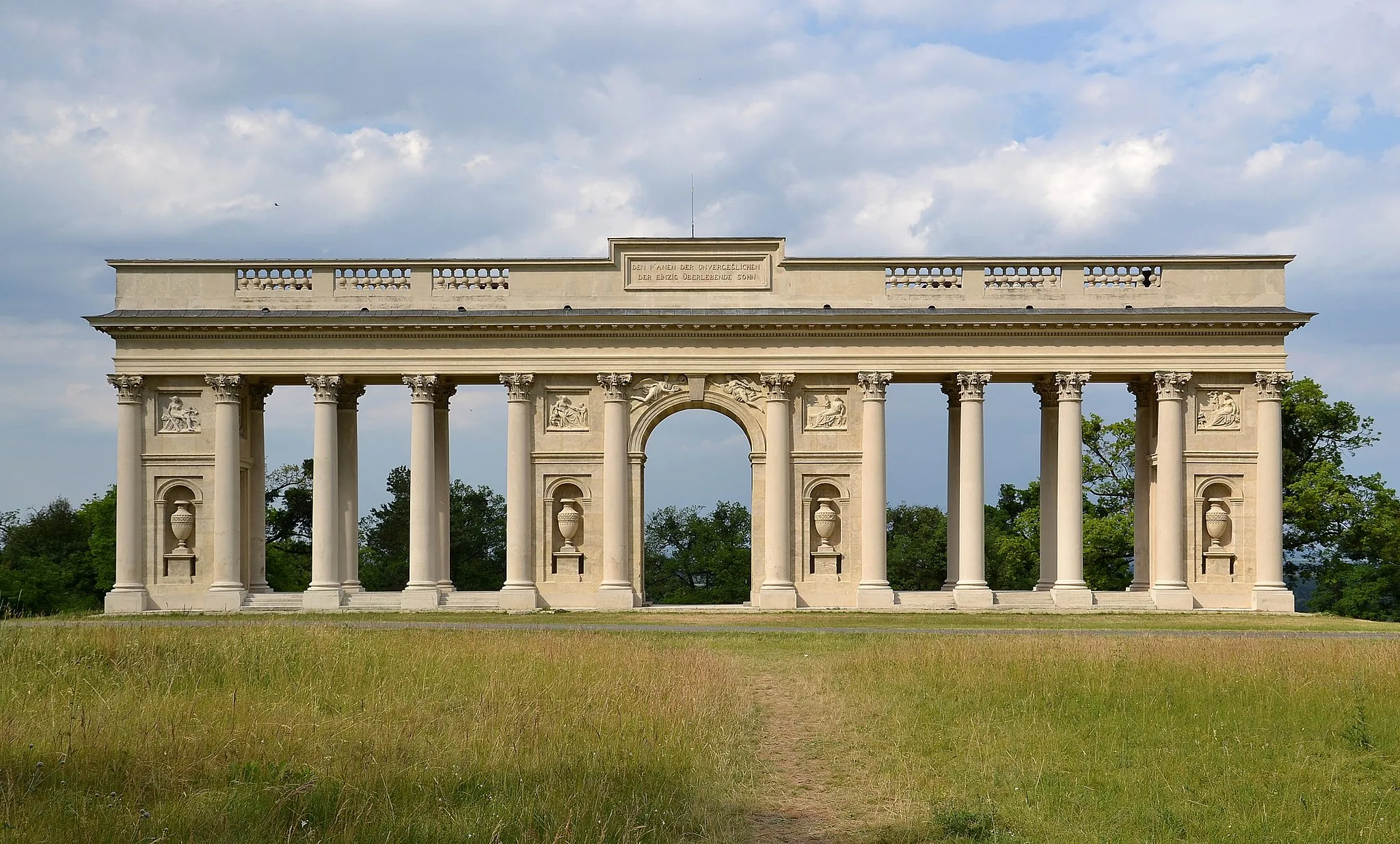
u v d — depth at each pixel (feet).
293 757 81.82
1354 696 107.86
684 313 241.35
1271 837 70.23
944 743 94.68
